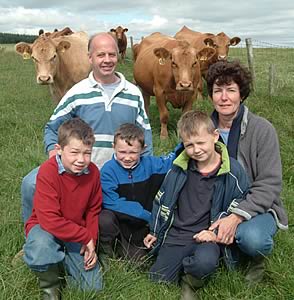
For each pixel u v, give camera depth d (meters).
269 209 3.52
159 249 3.60
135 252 3.67
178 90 7.72
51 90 8.78
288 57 19.28
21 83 14.43
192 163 3.45
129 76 16.05
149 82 8.74
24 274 3.39
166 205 3.47
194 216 3.46
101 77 3.94
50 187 3.22
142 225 3.74
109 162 3.71
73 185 3.27
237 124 3.59
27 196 3.72
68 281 3.31
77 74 8.64
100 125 3.93
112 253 3.65
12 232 3.98
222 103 3.52
